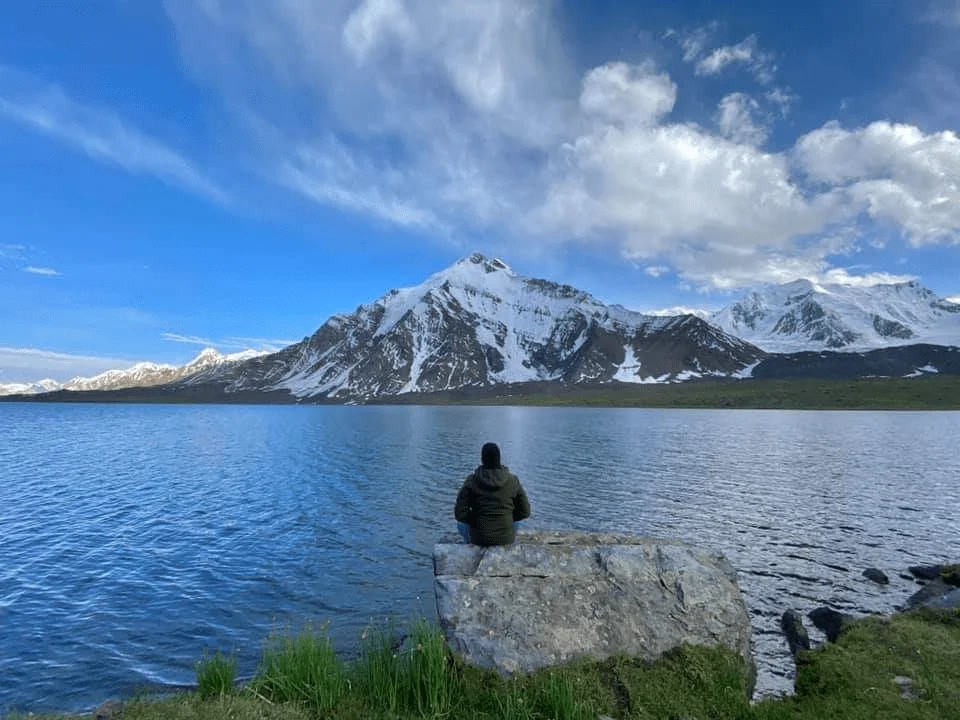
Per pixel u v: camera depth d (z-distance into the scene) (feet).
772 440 303.68
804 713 31.07
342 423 538.47
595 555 37.91
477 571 36.22
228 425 519.60
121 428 475.31
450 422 521.65
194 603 76.38
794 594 75.82
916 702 32.17
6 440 347.56
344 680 33.58
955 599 54.39
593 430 390.83
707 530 109.29
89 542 106.52
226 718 28.19
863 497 142.41
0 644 64.39
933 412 618.85
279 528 116.57
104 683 56.18
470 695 30.71
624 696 30.71
